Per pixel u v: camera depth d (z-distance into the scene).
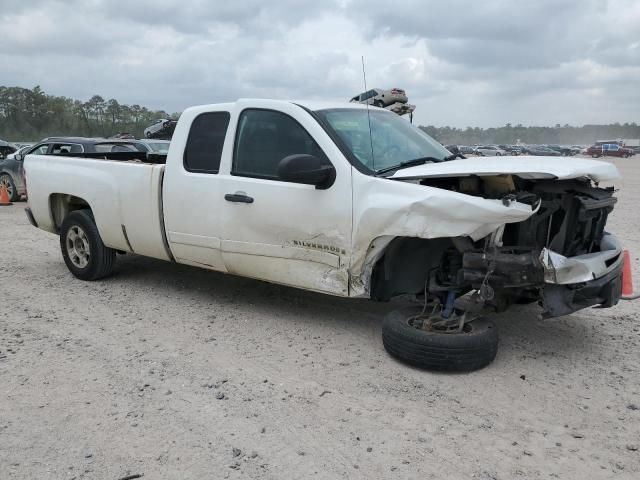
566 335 4.91
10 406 3.58
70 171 6.45
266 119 4.92
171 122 14.55
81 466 2.97
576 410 3.61
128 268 7.07
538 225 4.20
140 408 3.59
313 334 4.87
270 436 3.29
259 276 5.05
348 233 4.37
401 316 4.35
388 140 4.91
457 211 3.86
